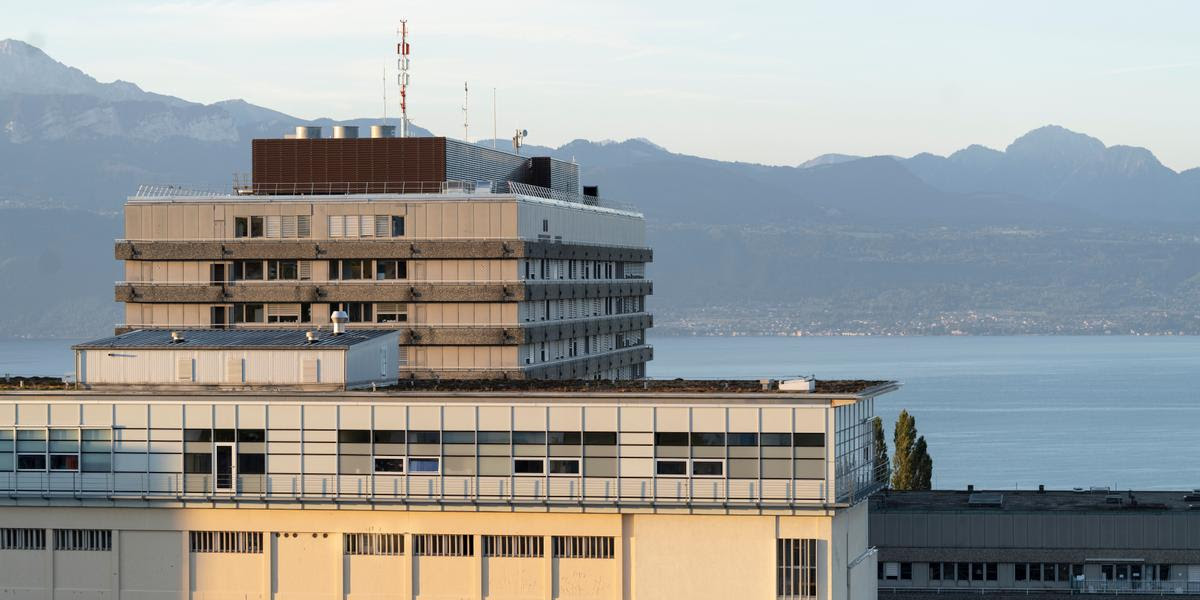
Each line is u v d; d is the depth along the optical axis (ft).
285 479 500.33
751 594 481.05
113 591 505.25
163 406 503.61
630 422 485.97
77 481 506.48
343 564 497.46
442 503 490.49
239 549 501.97
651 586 485.56
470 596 492.13
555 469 490.08
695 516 483.10
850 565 505.66
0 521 508.12
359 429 497.46
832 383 537.24
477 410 492.13
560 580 490.08
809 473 478.59
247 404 501.15
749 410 480.64
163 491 503.61
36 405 506.89
